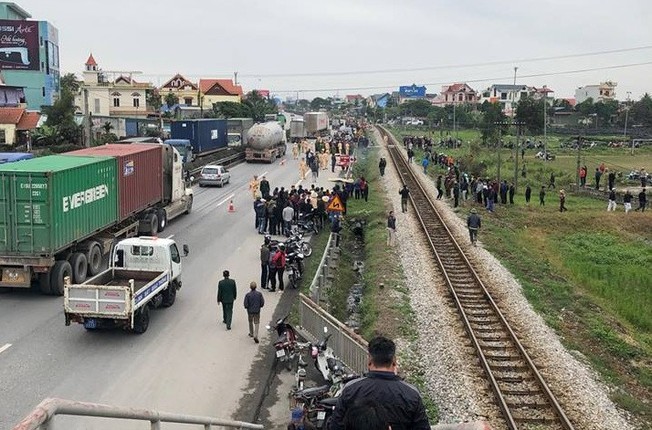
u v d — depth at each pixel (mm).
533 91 185250
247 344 17484
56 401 4188
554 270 28953
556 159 78562
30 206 20359
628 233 39406
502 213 42219
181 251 27797
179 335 17984
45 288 21141
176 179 34281
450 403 14203
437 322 19750
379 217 37594
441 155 69250
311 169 55281
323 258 23547
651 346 20719
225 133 68688
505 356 16969
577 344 19141
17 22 82750
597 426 13523
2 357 16062
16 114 62312
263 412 13602
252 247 28844
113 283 19578
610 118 129375
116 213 25844
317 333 16766
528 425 13359
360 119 189875
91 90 101938
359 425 4496
